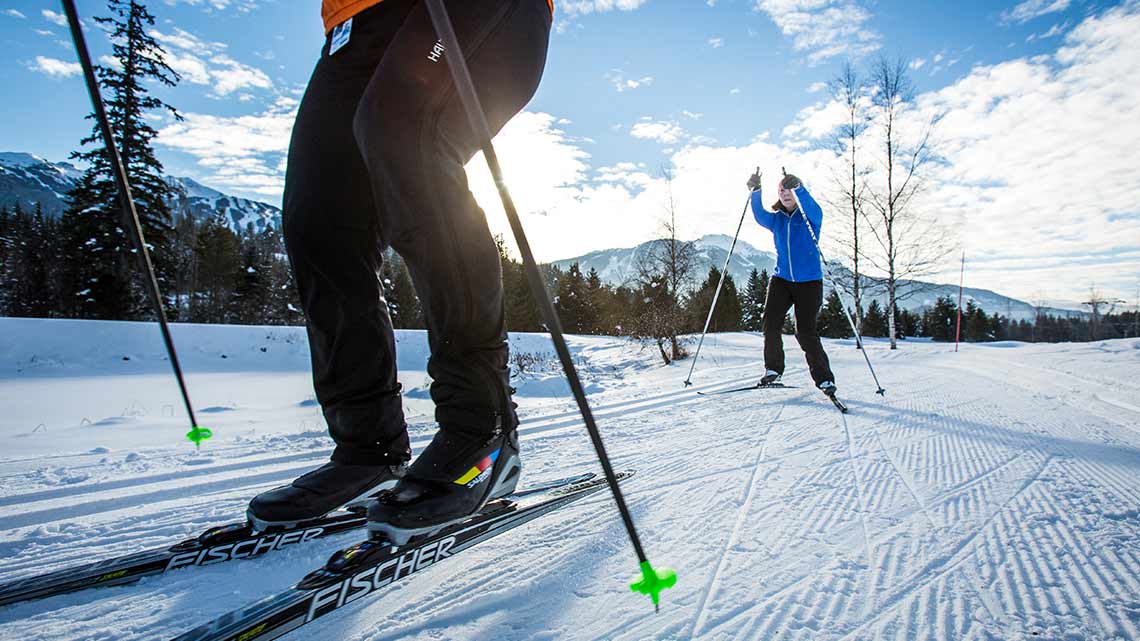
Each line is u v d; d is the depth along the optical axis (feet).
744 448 8.48
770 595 3.94
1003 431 9.65
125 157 68.44
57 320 42.75
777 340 15.83
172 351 4.33
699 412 12.24
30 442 13.55
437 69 3.89
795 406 12.67
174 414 21.09
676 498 6.07
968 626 3.55
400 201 3.92
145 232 71.26
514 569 4.34
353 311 4.88
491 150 3.12
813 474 7.02
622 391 19.49
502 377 4.36
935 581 4.16
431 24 3.85
